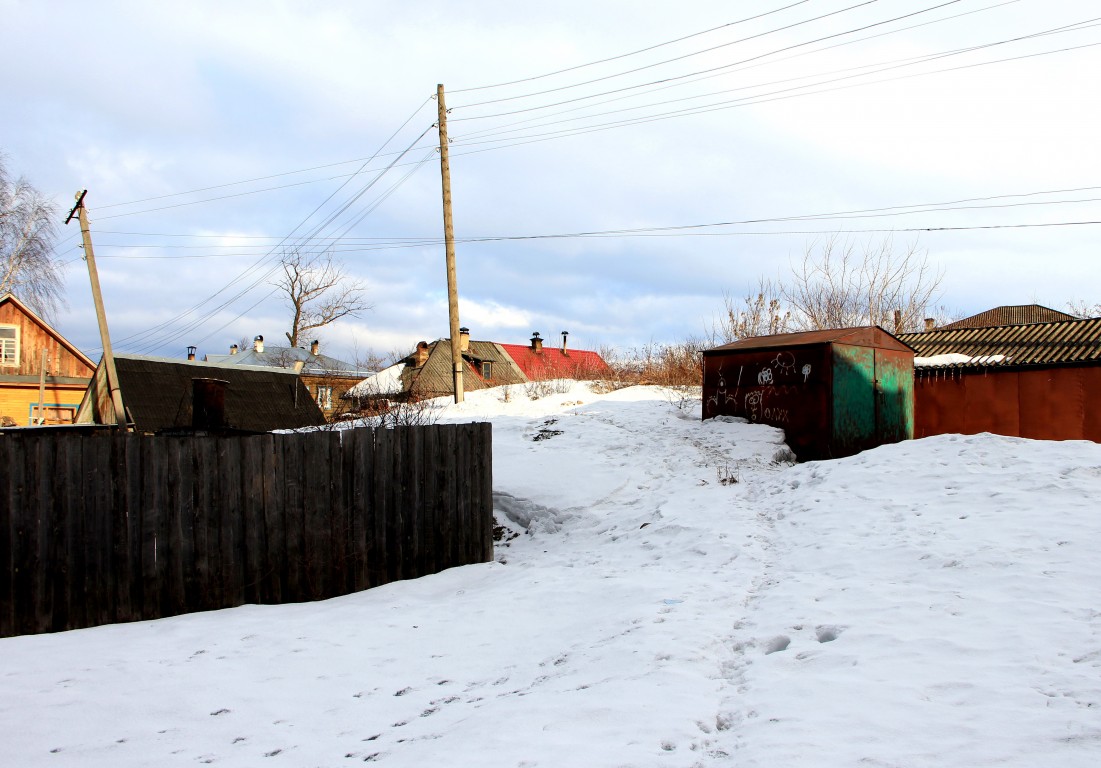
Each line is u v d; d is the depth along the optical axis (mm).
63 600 6996
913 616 5465
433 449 9547
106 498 7254
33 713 4922
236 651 6254
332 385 39219
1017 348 18359
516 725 4207
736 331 25703
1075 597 5457
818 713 3994
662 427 15344
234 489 7973
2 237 32031
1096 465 9023
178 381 21125
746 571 7559
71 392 32094
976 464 9859
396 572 9117
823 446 13703
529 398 20859
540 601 7398
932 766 3311
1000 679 4223
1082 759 3246
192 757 4266
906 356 15438
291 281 48094
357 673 5660
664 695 4461
